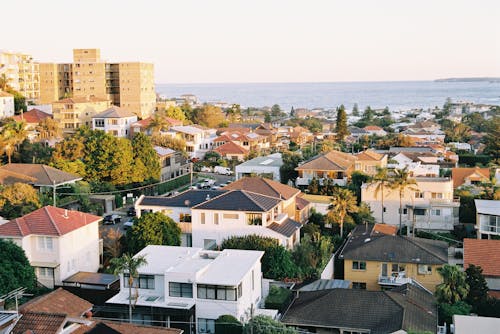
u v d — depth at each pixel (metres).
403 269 60.12
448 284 51.03
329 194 88.75
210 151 138.75
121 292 49.47
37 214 58.47
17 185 73.81
